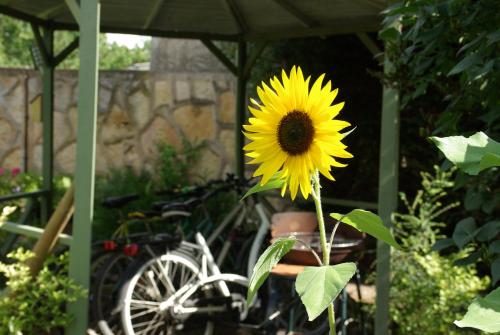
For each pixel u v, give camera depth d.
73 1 3.13
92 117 3.14
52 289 3.14
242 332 4.19
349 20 4.52
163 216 3.94
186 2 4.63
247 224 4.56
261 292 4.20
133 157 6.67
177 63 6.98
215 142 6.50
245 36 5.38
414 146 4.80
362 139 5.38
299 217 3.69
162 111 6.62
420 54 2.25
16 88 6.80
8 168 6.86
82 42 3.12
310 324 3.87
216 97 6.48
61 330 3.51
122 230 4.16
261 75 5.85
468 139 0.87
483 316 0.76
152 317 4.20
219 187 4.39
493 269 1.81
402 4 2.22
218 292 4.01
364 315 3.86
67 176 6.78
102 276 3.82
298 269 3.16
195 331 4.24
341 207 5.38
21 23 11.97
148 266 3.79
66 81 6.76
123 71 6.66
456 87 2.34
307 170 1.11
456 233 1.93
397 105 3.21
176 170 6.45
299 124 1.10
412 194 4.95
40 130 6.81
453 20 2.04
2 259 4.51
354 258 3.52
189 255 3.93
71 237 3.26
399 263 3.52
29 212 5.09
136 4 4.58
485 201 2.01
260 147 1.14
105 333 3.68
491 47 1.85
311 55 5.53
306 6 4.39
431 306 3.36
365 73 5.30
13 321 3.01
